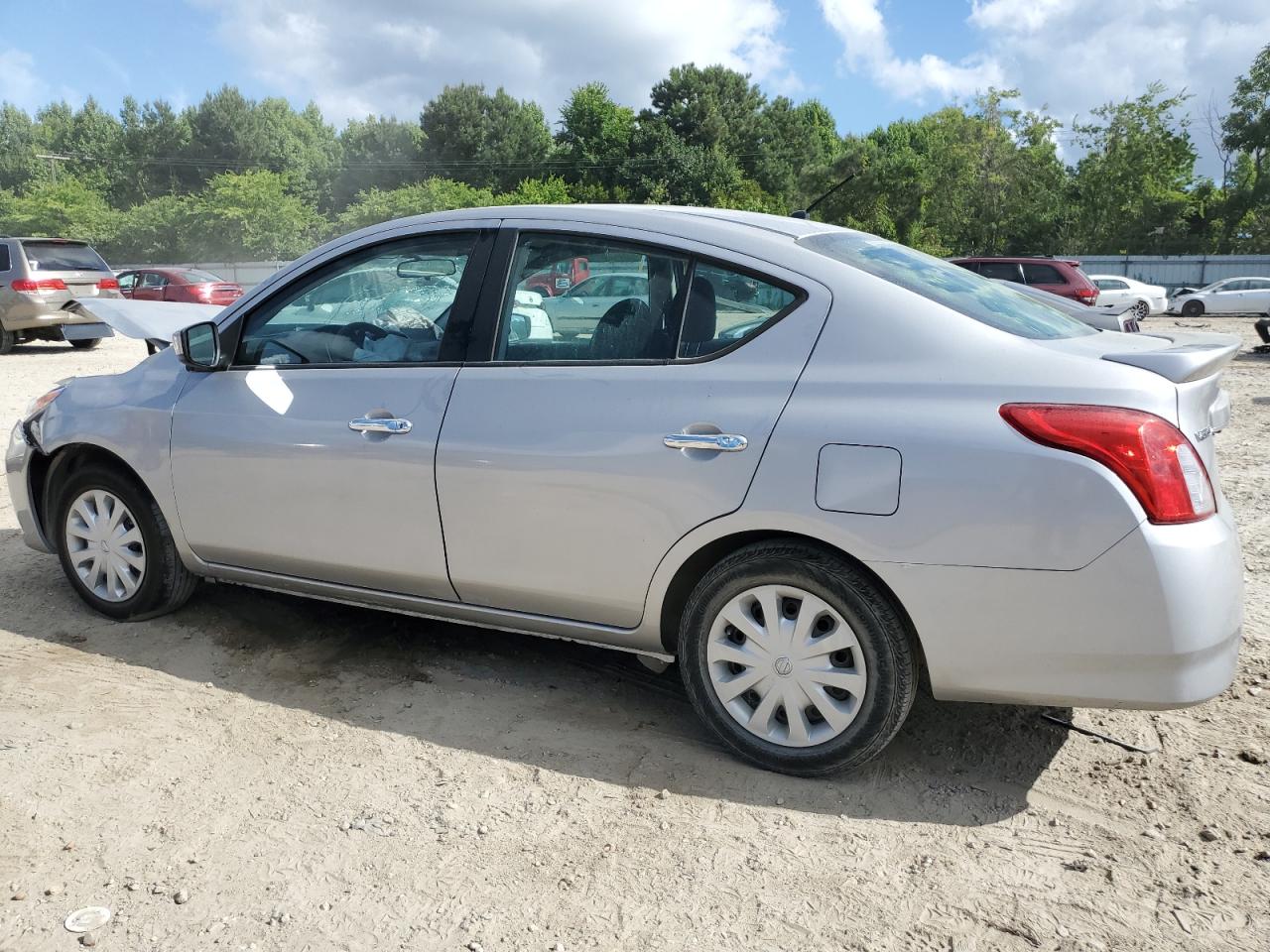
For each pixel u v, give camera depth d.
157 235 60.66
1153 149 52.31
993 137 51.50
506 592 3.25
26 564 4.87
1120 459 2.46
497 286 3.30
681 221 3.14
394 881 2.47
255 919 2.32
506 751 3.12
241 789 2.88
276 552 3.66
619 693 3.55
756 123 82.38
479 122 84.12
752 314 2.94
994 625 2.59
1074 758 3.07
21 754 3.05
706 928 2.30
